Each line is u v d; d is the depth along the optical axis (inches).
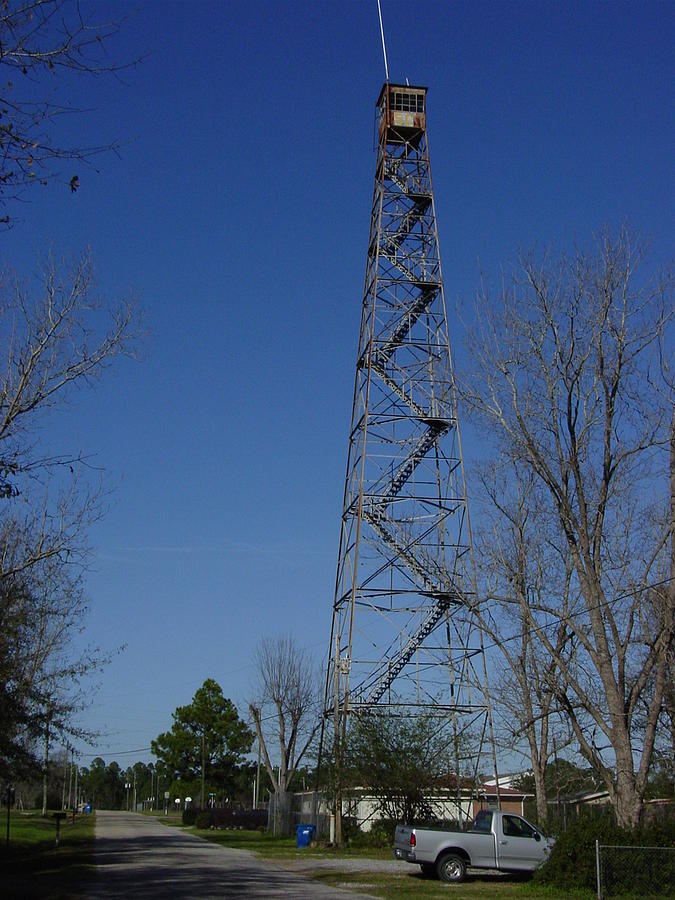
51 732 1231.5
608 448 1071.6
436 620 1590.8
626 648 1044.5
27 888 947.3
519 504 1289.4
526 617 1110.4
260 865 1312.7
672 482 1025.5
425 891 948.6
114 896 882.8
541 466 1096.8
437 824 1611.7
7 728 1159.0
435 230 1760.6
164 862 1359.5
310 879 1097.4
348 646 1600.6
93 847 1754.4
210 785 3863.2
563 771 1592.0
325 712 1761.8
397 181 1792.6
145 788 6766.7
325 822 1798.7
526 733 1423.5
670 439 1033.5
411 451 1654.8
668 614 1008.2
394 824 1653.5
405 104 1815.9
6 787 1485.0
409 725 1648.6
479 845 1094.4
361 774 1627.7
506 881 1109.1
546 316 1099.3
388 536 1605.6
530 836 1109.1
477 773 1636.3
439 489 1686.8
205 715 3892.7
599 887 839.7
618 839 924.6
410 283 1721.2
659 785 1485.0
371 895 905.5
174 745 3865.7
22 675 1227.2
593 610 1048.8
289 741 2719.0
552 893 912.9
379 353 1681.8
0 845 1574.8
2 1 466.6
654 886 892.6
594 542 1069.8
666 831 927.7
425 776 1632.6
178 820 3693.4
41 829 2320.4
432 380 1670.8
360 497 1610.5
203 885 1001.5
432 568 1526.8
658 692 1012.5
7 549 1146.0
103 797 7086.6
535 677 1235.9
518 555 1248.8
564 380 1080.8
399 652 1598.2
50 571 1184.8
